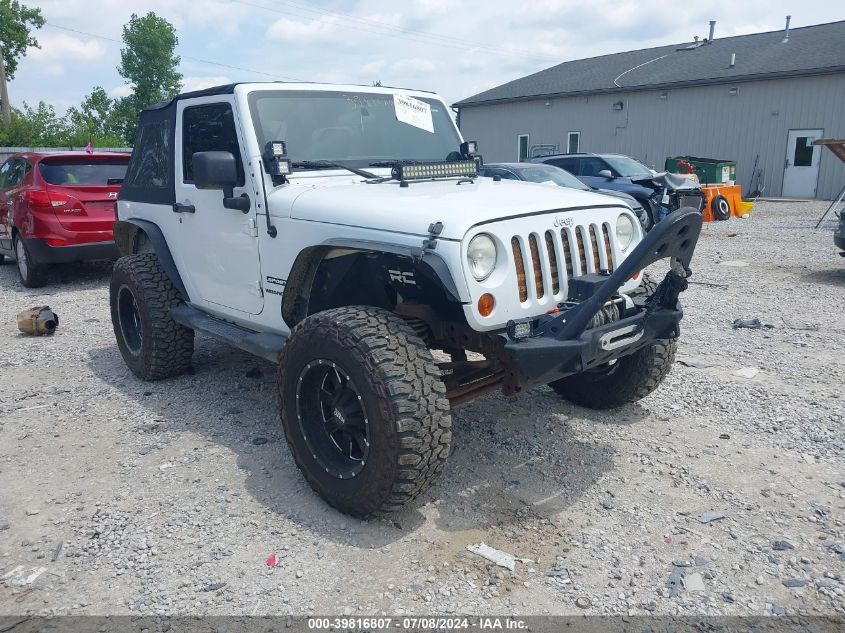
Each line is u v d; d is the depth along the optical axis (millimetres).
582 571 2875
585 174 14438
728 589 2748
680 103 25078
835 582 2777
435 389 3014
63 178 8812
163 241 4934
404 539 3125
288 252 3711
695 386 5000
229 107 4098
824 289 8492
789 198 22750
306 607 2682
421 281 3363
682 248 3240
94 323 7281
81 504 3479
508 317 3119
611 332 3211
